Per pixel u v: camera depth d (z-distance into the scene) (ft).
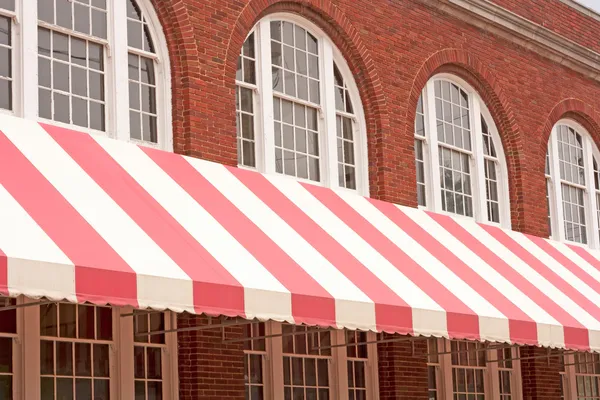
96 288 35.01
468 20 71.61
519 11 78.64
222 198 47.93
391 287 48.70
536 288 61.21
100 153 44.80
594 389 81.00
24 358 42.52
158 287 37.04
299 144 59.11
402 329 47.03
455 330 50.01
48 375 43.55
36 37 46.14
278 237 47.19
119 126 48.98
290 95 58.80
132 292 36.14
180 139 51.44
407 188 64.34
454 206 69.87
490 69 73.20
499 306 54.60
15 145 40.78
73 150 43.47
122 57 49.75
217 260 41.29
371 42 63.46
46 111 46.55
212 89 52.90
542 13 81.25
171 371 48.96
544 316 57.11
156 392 48.29
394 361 60.44
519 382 72.64
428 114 68.44
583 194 84.02
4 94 45.06
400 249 54.75
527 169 75.36
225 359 50.44
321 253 48.24
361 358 60.13
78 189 40.40
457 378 67.05
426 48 67.87
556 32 82.33
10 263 32.60
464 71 71.61
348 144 62.75
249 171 53.31
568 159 82.84
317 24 60.90
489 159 73.92
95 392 45.52
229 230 44.96
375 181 62.85
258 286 40.93
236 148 53.72
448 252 58.80
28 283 33.01
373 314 45.68
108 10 49.88
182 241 41.32
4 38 45.37
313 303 42.98
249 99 56.44
